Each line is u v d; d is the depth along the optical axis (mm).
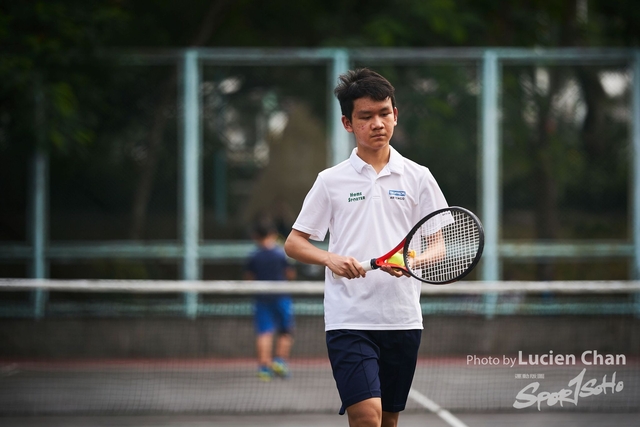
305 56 26359
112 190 26562
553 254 26672
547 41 31734
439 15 28656
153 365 25672
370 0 31000
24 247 26453
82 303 26469
